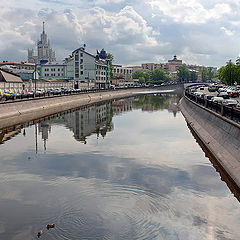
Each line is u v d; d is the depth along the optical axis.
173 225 17.08
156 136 44.97
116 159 31.42
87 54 156.88
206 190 22.47
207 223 17.50
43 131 48.22
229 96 83.50
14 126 52.34
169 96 165.38
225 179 25.03
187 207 19.61
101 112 79.44
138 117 69.81
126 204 19.91
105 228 16.62
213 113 41.72
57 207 19.42
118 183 23.94
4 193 21.98
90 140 41.56
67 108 87.88
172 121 63.03
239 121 29.91
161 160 31.03
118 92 159.75
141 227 16.88
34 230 16.53
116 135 45.69
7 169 27.84
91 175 25.95
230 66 153.12
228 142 30.78
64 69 161.50
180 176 25.81
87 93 120.44
